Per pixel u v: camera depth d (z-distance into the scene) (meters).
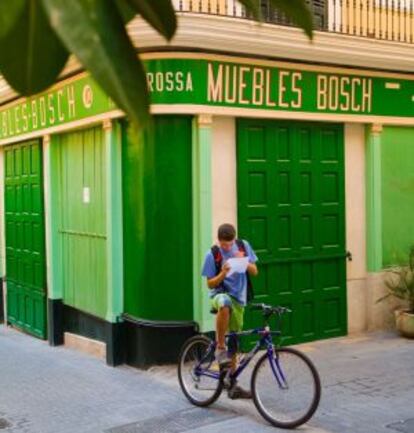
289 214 8.51
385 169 9.30
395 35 9.16
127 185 7.98
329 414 6.02
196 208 7.71
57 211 9.81
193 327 7.75
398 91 9.26
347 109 8.80
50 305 9.77
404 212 9.50
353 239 9.12
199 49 7.45
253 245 8.21
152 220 7.68
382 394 6.62
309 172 8.67
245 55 7.79
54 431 5.98
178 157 7.65
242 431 5.68
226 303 6.07
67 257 9.64
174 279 7.71
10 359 8.88
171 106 7.48
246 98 7.89
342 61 8.48
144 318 7.76
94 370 8.01
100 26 0.80
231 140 8.01
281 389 5.71
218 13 7.42
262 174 8.27
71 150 9.38
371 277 9.19
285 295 8.49
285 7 1.10
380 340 8.82
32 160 10.30
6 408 6.72
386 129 9.29
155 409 6.40
